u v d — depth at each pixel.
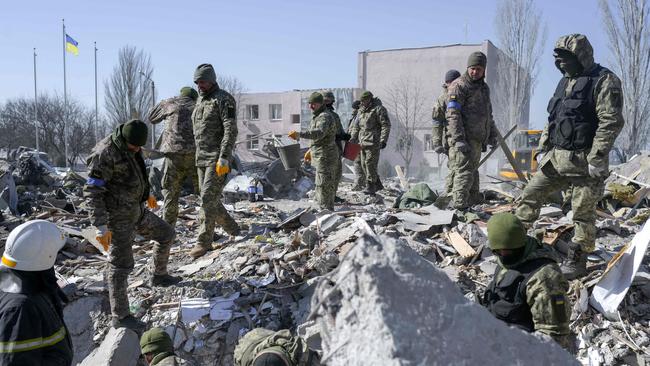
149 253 6.84
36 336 2.87
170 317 5.16
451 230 6.30
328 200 7.67
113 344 4.77
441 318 1.96
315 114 7.53
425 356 1.83
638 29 26.42
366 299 1.93
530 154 17.16
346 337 1.97
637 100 26.50
